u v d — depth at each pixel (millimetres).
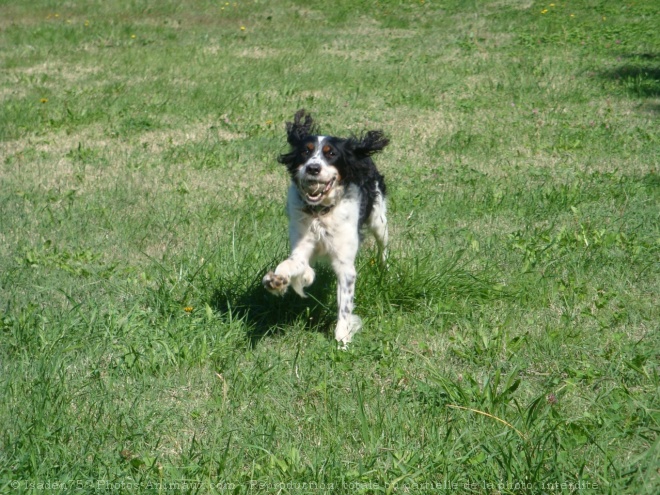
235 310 4430
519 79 8758
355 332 4285
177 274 4688
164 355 4109
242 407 3875
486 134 6859
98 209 5520
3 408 3797
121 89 8641
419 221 5328
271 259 4723
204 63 9883
